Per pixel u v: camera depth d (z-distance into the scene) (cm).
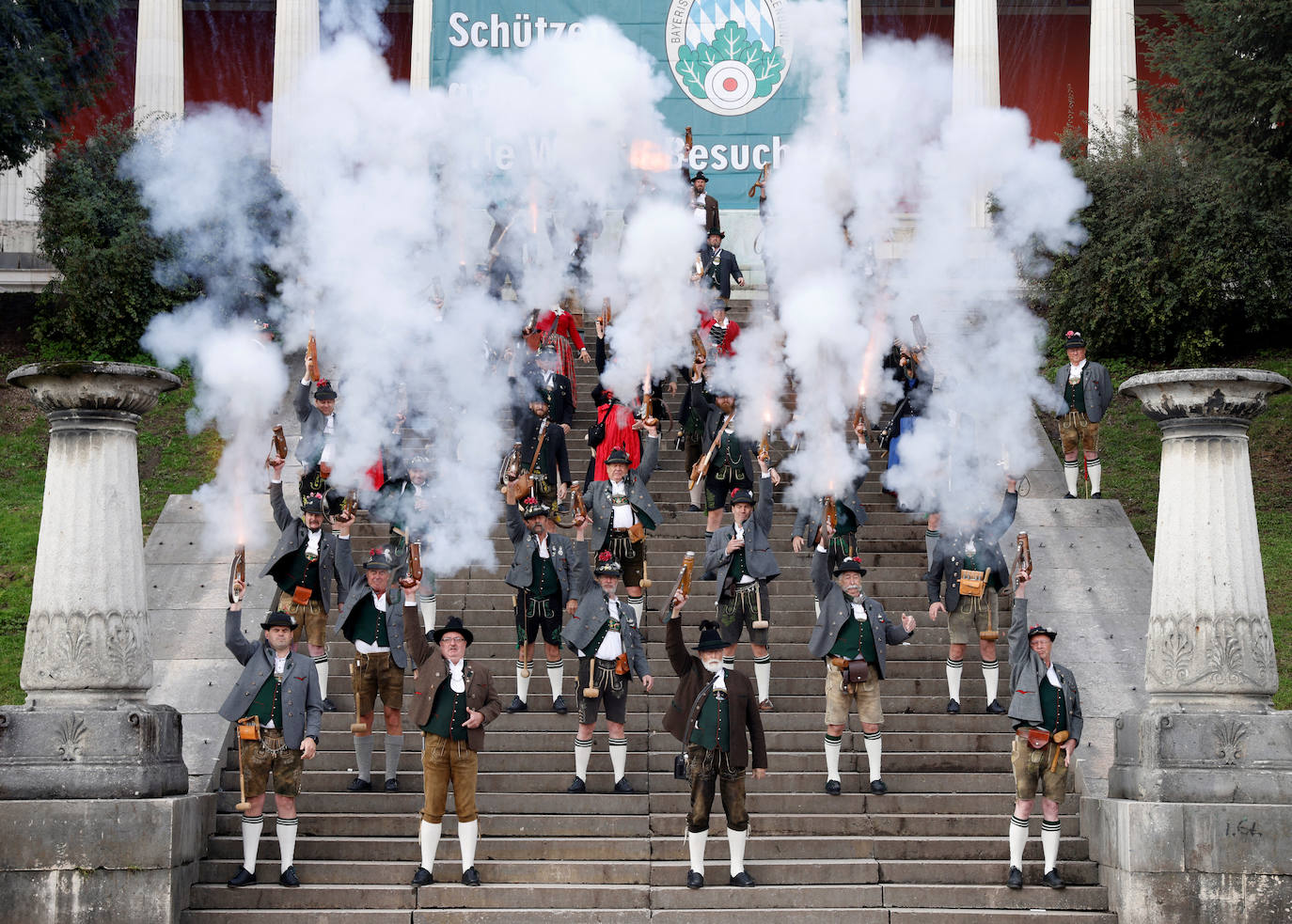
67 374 1023
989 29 2536
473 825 1012
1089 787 1122
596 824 1088
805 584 1423
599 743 1191
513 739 1188
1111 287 2112
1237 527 1072
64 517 1030
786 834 1091
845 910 998
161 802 962
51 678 1004
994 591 1239
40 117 2114
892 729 1222
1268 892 980
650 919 987
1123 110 2381
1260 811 987
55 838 953
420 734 1204
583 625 1119
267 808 1113
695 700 1017
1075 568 1477
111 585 1026
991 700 1234
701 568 1457
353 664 1120
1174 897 980
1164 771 1013
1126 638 1346
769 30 2517
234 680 1245
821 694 1272
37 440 1956
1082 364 1653
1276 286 2059
